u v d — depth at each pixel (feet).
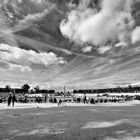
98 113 59.36
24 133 27.32
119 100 203.00
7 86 331.16
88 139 24.06
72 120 41.50
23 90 335.67
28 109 77.41
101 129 30.66
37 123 36.83
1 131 28.76
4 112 62.59
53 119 43.24
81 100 183.32
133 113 60.08
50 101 165.58
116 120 41.88
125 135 26.27
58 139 23.94
